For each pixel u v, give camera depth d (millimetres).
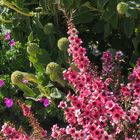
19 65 1132
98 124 742
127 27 963
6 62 1156
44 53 1007
